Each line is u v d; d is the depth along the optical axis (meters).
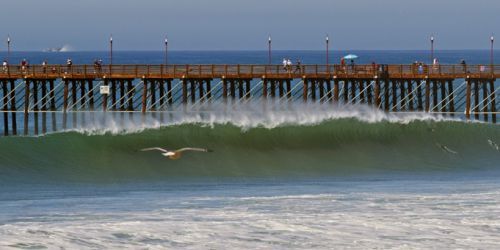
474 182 123.38
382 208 91.69
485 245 73.56
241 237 76.00
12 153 137.75
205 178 132.25
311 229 79.12
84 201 102.44
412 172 143.00
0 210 93.94
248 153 151.50
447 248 72.56
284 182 127.12
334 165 148.88
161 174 135.25
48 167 135.88
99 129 147.75
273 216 86.19
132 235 76.12
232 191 113.50
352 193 106.62
